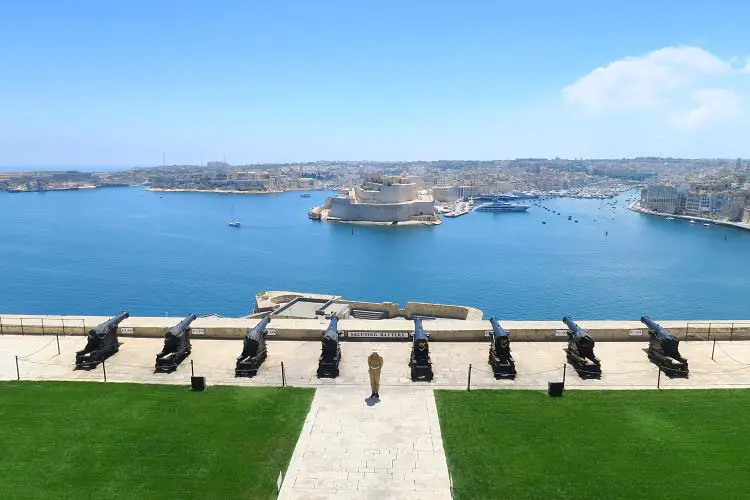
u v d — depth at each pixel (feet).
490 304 391.04
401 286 447.83
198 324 113.60
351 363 98.73
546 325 112.88
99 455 68.74
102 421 77.15
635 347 107.14
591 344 92.27
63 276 463.01
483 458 68.28
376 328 110.93
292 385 89.35
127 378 92.17
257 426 75.92
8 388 87.92
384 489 62.23
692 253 604.90
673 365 93.86
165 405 82.07
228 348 106.93
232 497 60.85
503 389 87.86
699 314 365.40
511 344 108.88
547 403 82.89
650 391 87.25
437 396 85.25
